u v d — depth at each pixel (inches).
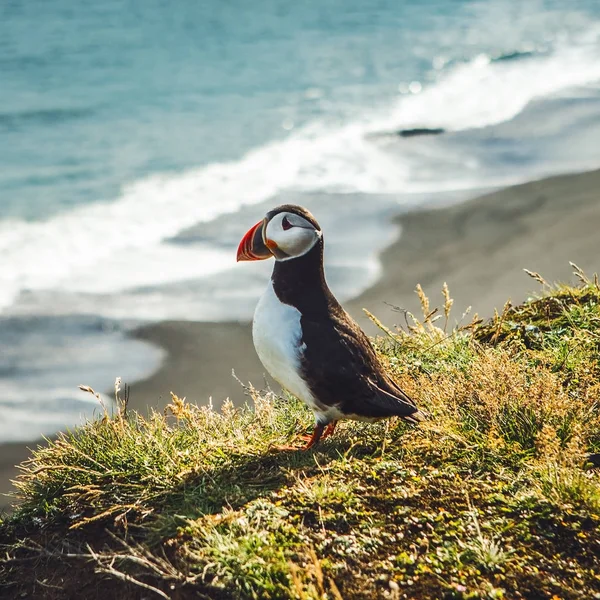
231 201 1034.7
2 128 1393.9
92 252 908.6
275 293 299.6
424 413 307.7
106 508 289.4
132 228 979.3
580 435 287.1
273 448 303.3
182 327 721.6
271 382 625.3
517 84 1525.6
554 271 740.7
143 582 257.1
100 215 1032.2
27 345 710.5
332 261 800.3
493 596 234.7
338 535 256.2
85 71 1724.9
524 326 395.5
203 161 1225.4
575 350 357.4
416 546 252.8
